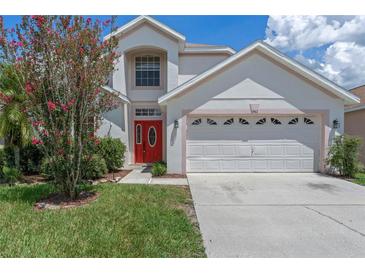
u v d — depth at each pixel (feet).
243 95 31.96
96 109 18.81
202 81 31.78
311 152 32.78
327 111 32.04
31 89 17.04
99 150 32.73
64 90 17.49
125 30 40.57
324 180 28.12
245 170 32.78
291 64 31.19
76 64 16.98
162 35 40.86
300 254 11.52
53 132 17.75
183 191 22.77
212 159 32.71
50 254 10.85
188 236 13.00
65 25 17.02
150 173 33.22
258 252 11.66
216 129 32.63
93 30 17.74
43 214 15.60
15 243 11.55
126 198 19.38
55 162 18.58
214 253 11.52
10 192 20.94
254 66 31.83
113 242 11.91
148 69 43.55
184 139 31.91
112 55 18.65
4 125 25.75
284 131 32.78
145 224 14.16
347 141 30.27
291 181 27.58
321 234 13.60
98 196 20.12
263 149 32.78
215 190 23.49
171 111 31.86
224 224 14.99
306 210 17.67
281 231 13.99
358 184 26.20
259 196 21.40
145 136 42.98
